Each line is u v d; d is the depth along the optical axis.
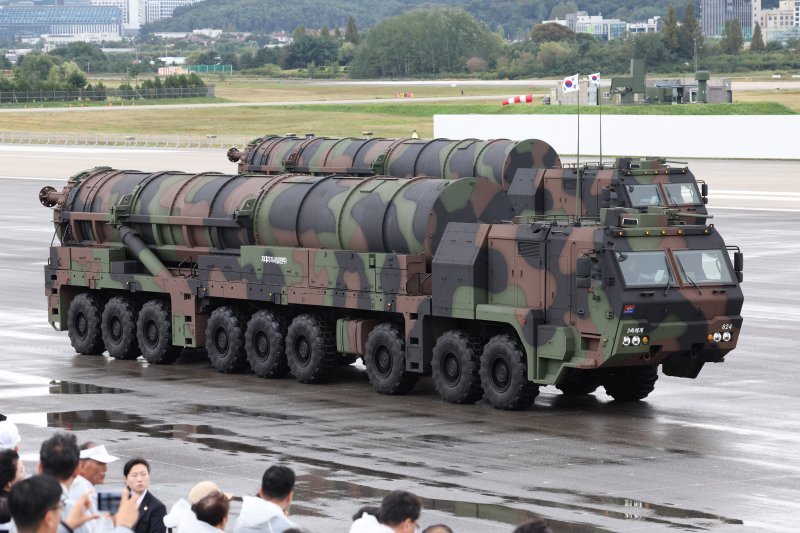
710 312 30.20
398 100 198.75
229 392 33.84
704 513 22.12
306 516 22.27
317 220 34.88
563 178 49.91
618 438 27.97
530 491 23.64
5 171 118.00
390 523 14.89
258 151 53.41
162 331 38.12
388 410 31.22
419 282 32.69
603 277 29.17
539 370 30.30
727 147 115.12
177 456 26.77
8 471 15.22
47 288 42.00
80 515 14.65
